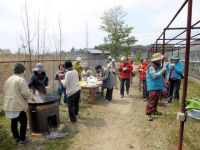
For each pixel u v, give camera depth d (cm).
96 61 2452
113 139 549
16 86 481
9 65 854
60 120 685
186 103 407
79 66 1044
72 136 566
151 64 689
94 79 1008
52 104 576
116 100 1021
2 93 807
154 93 695
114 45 3291
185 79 397
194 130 581
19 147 498
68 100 656
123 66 1093
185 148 477
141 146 505
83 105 899
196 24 588
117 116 746
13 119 500
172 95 922
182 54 2150
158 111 744
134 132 593
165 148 486
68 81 642
